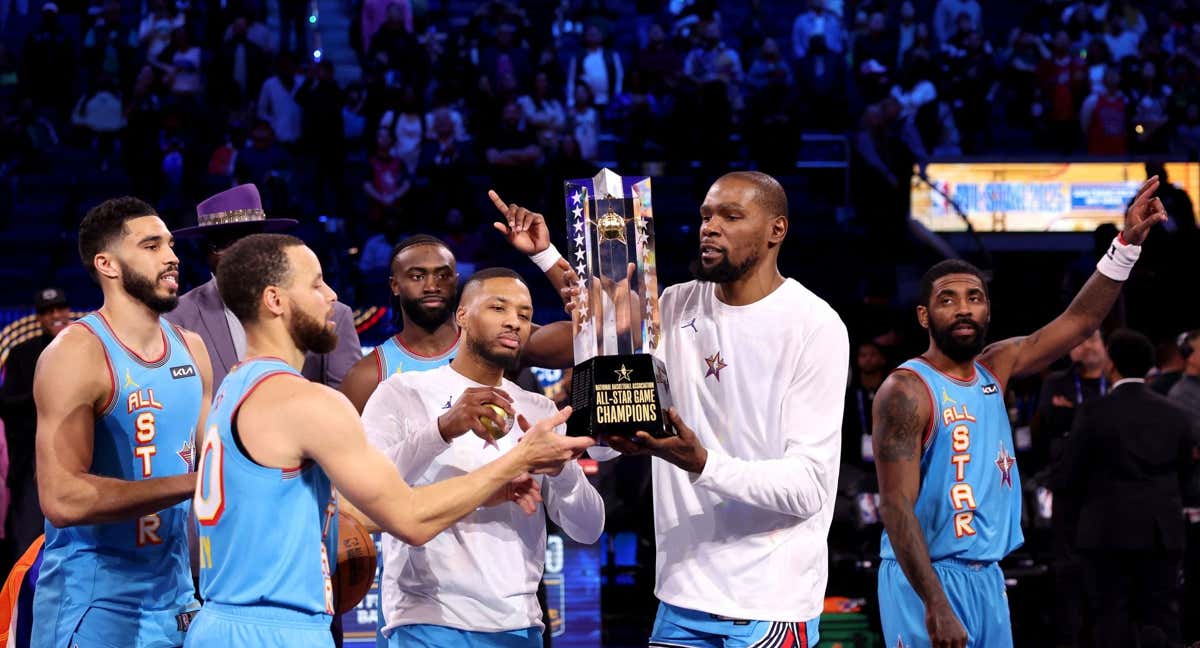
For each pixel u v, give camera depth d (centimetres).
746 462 319
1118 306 853
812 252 1154
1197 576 664
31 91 1297
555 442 300
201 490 295
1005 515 409
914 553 382
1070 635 631
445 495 294
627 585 722
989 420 409
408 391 368
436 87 1246
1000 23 1557
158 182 1120
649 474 713
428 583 355
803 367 334
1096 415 598
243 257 296
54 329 697
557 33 1427
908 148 1155
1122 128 1285
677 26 1385
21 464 676
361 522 374
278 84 1236
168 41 1323
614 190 319
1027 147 1340
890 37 1409
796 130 1170
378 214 1112
